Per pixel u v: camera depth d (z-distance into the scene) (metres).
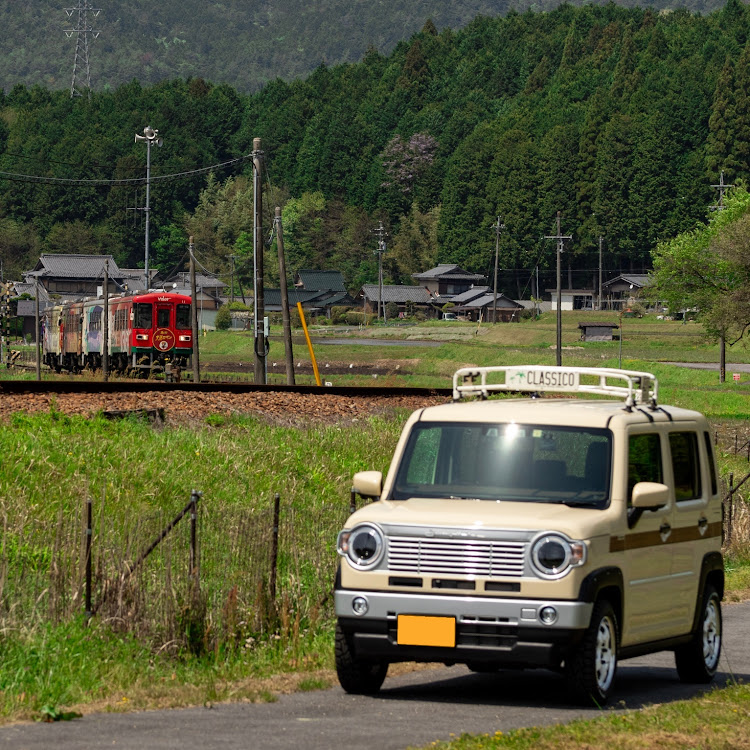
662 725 28.45
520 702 32.44
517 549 29.95
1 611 35.59
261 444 75.25
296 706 30.91
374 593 30.62
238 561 42.72
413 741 26.64
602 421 33.44
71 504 53.09
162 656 36.19
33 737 26.19
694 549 36.34
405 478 33.62
